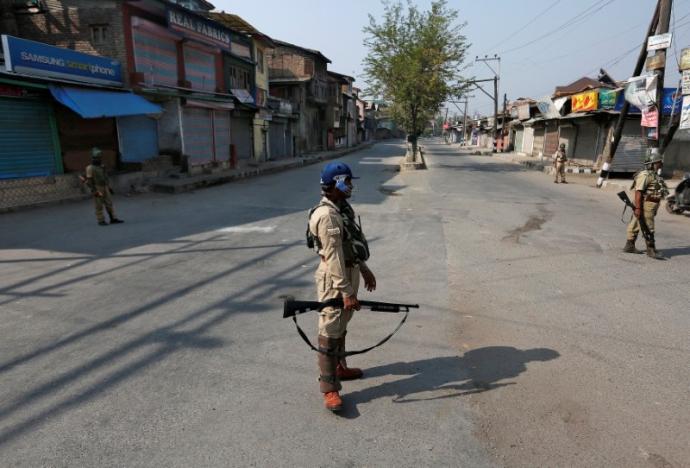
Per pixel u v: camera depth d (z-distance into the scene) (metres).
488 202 12.47
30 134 11.90
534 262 6.71
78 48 14.88
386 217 10.16
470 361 3.79
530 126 35.31
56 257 6.67
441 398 3.25
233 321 4.50
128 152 15.29
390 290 5.48
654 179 6.84
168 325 4.38
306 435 2.82
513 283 5.77
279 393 3.28
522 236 8.41
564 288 5.59
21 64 11.16
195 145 18.12
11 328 4.25
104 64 13.92
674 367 3.70
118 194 13.42
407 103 25.36
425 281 5.82
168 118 16.81
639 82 14.20
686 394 3.31
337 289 2.94
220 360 3.73
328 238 2.89
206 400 3.17
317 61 39.31
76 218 9.79
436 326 4.46
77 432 2.80
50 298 5.03
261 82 27.25
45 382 3.35
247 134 24.97
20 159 11.66
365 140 81.12
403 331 4.35
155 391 3.27
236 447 2.70
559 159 17.77
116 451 2.64
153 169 15.57
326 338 3.07
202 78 19.39
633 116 19.88
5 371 3.49
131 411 3.03
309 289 5.44
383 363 3.76
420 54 23.80
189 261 6.55
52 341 4.00
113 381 3.38
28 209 10.77
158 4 15.65
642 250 7.41
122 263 6.41
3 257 6.64
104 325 4.35
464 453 2.68
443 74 24.67
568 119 23.98
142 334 4.17
